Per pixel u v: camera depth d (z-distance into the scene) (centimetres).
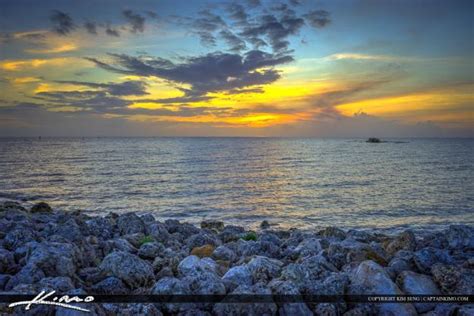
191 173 5950
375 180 5278
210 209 3198
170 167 6944
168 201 3556
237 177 5525
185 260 955
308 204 3469
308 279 806
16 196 3803
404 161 8950
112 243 1185
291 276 805
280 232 1892
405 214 3044
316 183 4944
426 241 1362
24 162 7756
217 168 6888
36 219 1717
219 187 4488
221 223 2248
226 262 1027
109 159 8806
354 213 3077
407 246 1269
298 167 7294
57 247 926
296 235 1712
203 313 692
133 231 1530
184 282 751
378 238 1683
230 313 680
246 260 1028
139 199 3653
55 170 6209
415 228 2566
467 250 1259
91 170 6244
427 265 909
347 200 3691
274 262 1016
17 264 898
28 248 934
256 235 1717
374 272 782
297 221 2775
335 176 5781
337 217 2930
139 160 8562
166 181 4953
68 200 3591
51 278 747
